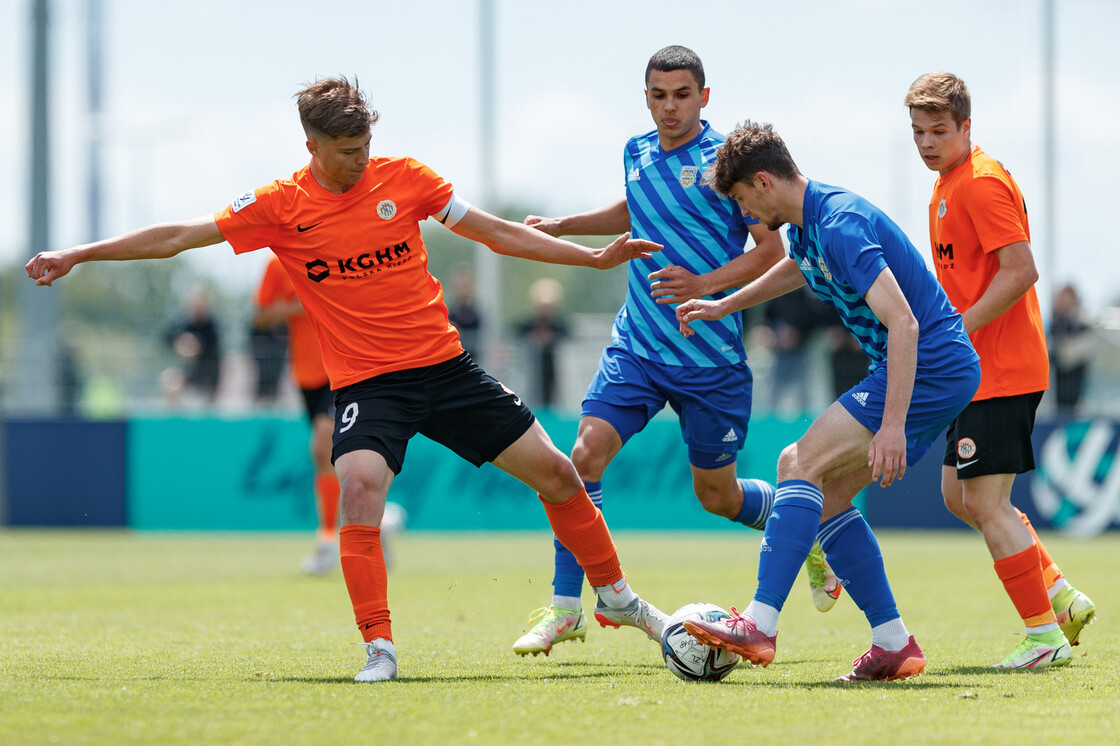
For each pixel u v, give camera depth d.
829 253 14.45
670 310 18.78
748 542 44.81
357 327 15.48
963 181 16.84
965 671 15.70
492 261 59.69
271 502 49.56
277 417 49.66
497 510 49.28
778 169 14.67
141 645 18.41
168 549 42.03
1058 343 48.12
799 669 16.02
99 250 15.12
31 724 11.55
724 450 19.56
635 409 19.02
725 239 18.83
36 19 61.19
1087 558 36.91
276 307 31.83
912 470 48.94
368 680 14.50
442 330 15.77
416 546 43.06
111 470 50.47
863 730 11.45
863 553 15.12
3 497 51.09
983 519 16.69
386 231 15.50
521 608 24.81
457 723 11.70
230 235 15.38
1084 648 18.39
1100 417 47.97
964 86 17.03
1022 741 10.99
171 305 63.12
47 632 20.25
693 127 18.98
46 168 61.41
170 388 50.38
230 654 17.28
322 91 14.94
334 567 33.28
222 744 10.73
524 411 16.09
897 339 13.91
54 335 60.56
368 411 15.31
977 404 16.69
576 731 11.36
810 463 14.64
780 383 47.72
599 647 18.95
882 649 15.04
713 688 13.98
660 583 29.36
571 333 49.16
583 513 16.59
